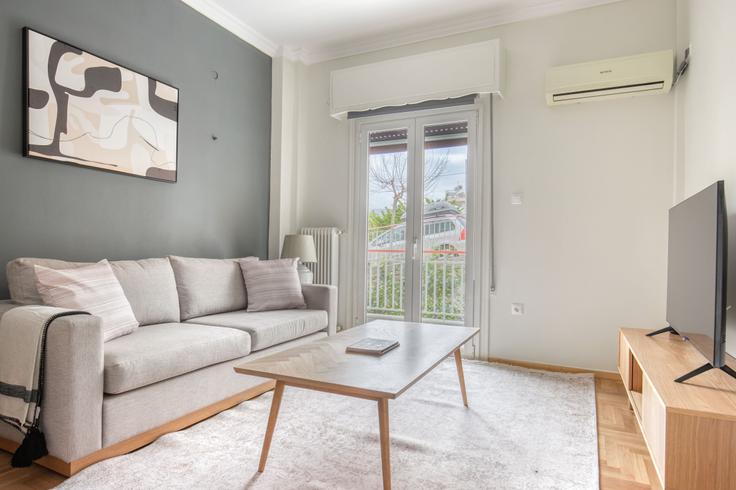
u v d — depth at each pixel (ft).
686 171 9.74
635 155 10.81
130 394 6.30
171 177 10.74
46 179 8.31
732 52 6.87
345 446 6.77
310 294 11.50
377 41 13.80
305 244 13.01
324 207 14.61
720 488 4.56
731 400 4.94
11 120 7.79
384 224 13.78
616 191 10.97
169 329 8.17
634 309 10.77
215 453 6.45
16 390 5.71
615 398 9.33
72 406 5.54
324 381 5.34
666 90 10.30
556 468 6.17
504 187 12.14
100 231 9.24
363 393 5.13
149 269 9.05
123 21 9.68
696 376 5.93
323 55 14.69
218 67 12.26
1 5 7.64
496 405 8.63
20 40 7.91
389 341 7.20
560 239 11.50
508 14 12.07
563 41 11.58
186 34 11.26
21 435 6.02
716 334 5.48
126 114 9.64
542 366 11.59
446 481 5.79
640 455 6.74
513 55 12.12
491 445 6.87
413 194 13.32
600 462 6.52
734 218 6.67
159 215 10.55
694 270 6.63
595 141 11.19
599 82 10.59
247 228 13.37
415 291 13.25
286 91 14.42
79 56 8.73
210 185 12.01
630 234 10.82
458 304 12.71
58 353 5.57
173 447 6.59
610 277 11.00
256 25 13.02
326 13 12.32
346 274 14.21
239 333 8.36
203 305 9.94
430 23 12.82
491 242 12.23
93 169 9.09
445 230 12.92
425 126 13.23
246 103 13.29
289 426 7.47
